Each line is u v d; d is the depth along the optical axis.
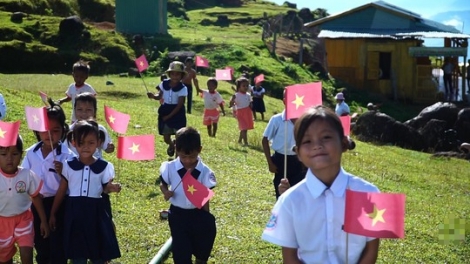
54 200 6.32
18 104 13.76
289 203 4.16
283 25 52.09
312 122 4.02
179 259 6.34
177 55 32.00
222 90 25.02
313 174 4.13
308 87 5.38
